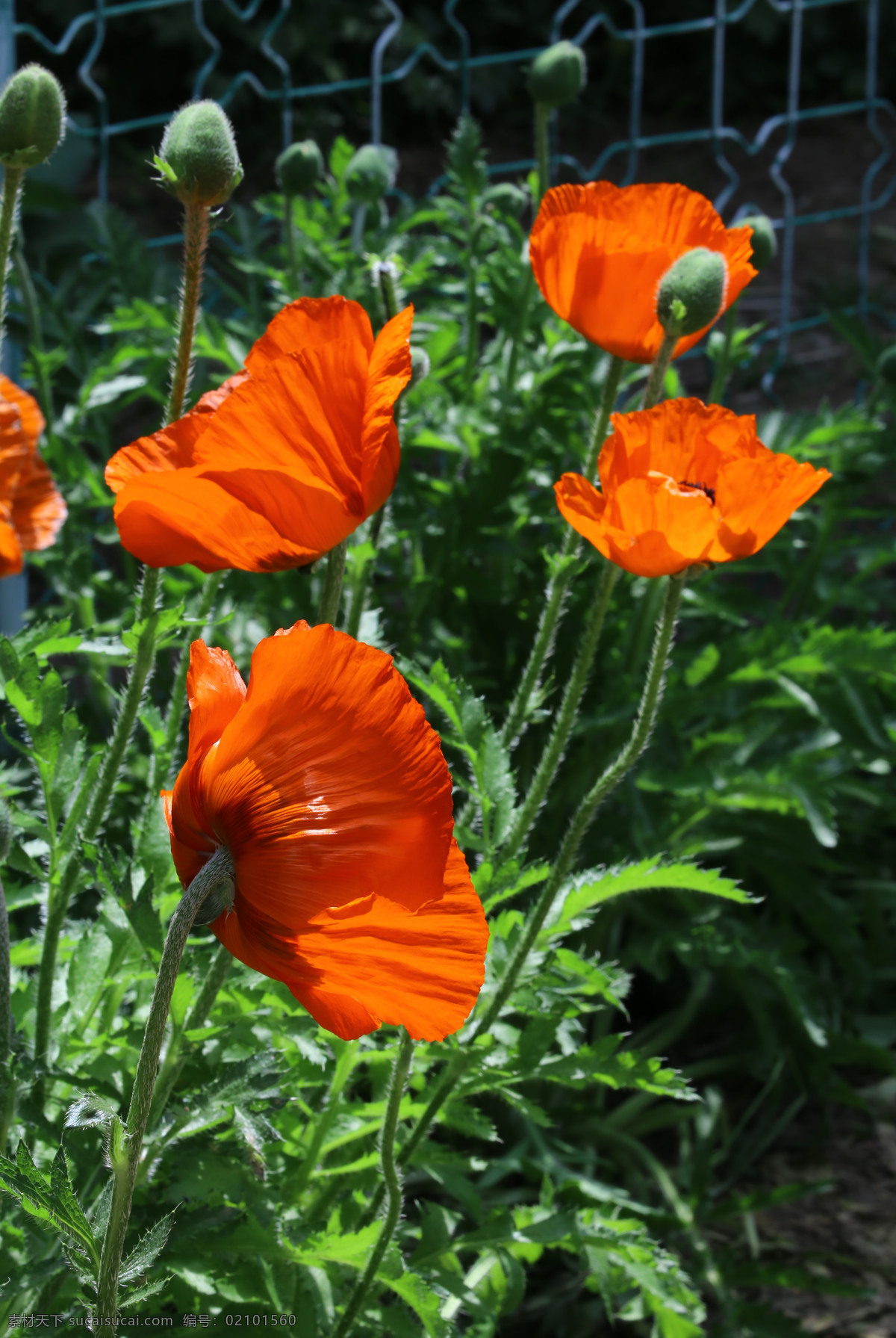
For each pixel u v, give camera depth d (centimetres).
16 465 149
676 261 140
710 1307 182
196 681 123
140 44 529
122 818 182
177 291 225
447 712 152
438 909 122
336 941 122
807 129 605
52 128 142
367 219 208
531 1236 156
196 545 130
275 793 122
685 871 146
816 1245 187
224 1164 142
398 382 128
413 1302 145
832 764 206
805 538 246
